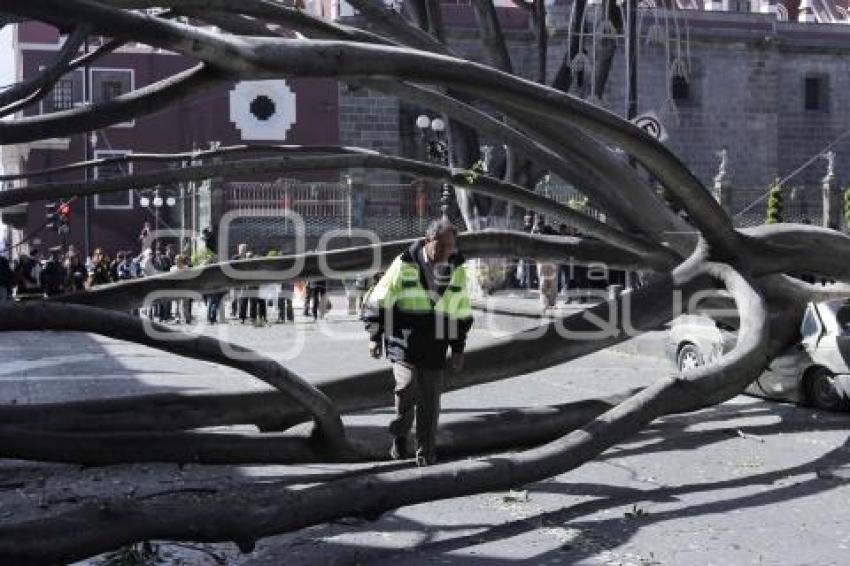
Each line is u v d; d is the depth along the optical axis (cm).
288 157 987
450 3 4953
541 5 2652
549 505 677
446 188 3297
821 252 1072
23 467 796
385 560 559
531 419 837
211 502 548
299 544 590
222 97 4606
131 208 4484
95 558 564
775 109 5641
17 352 1784
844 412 1033
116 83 4447
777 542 584
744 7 5956
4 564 480
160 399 779
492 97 769
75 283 2748
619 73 5275
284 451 752
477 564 548
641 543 583
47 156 4366
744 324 907
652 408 760
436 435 772
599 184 1123
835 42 5816
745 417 1020
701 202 953
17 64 4447
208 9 759
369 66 637
